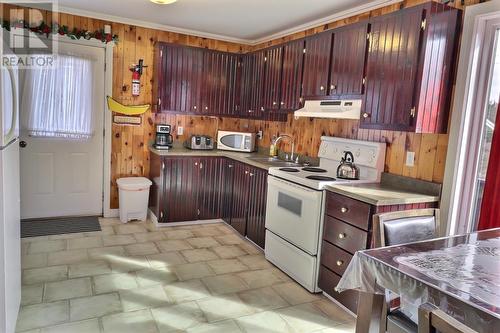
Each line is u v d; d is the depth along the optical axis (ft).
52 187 13.76
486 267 4.71
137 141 14.74
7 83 5.80
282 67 12.50
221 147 15.20
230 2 10.92
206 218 14.53
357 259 5.14
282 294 9.16
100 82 13.92
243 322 7.79
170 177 13.60
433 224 6.42
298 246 9.73
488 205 7.61
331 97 10.36
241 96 15.31
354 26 9.48
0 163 5.47
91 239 12.00
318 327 7.78
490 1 7.51
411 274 4.41
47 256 10.45
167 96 14.08
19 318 7.32
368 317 5.38
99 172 14.39
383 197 7.86
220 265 10.63
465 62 7.92
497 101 7.73
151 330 7.25
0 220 5.55
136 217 14.14
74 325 7.23
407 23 8.01
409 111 7.98
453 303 3.89
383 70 8.64
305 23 12.75
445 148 8.35
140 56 14.29
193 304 8.38
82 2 11.90
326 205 9.06
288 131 13.69
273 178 10.86
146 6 11.87
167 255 11.10
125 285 9.03
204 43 15.46
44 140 13.39
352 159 10.23
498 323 3.50
